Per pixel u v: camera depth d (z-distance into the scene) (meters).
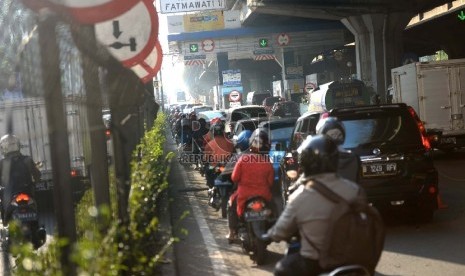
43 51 5.16
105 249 5.42
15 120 9.41
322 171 5.44
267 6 52.09
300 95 74.44
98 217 6.59
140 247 6.56
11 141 10.74
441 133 26.84
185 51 71.38
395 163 12.62
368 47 50.72
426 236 12.05
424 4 48.41
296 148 14.89
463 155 27.30
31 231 10.36
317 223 5.30
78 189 9.90
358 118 12.98
